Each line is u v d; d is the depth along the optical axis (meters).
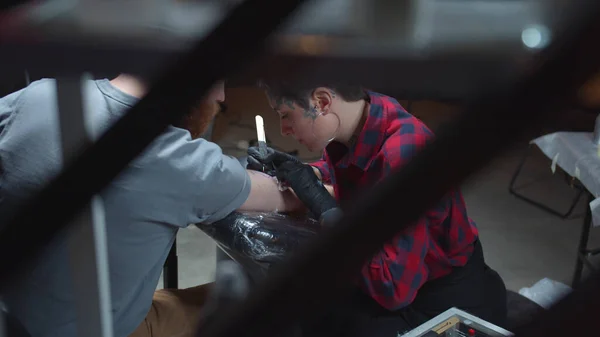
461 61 0.36
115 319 1.23
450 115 0.37
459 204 1.39
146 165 1.09
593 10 0.32
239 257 1.31
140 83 0.45
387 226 0.38
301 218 1.44
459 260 1.45
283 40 0.38
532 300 1.79
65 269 1.08
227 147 4.04
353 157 1.40
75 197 0.49
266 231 1.32
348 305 1.37
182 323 1.43
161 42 0.39
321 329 1.29
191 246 2.88
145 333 1.39
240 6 0.38
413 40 0.39
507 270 2.77
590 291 0.55
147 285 1.29
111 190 1.08
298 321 0.43
